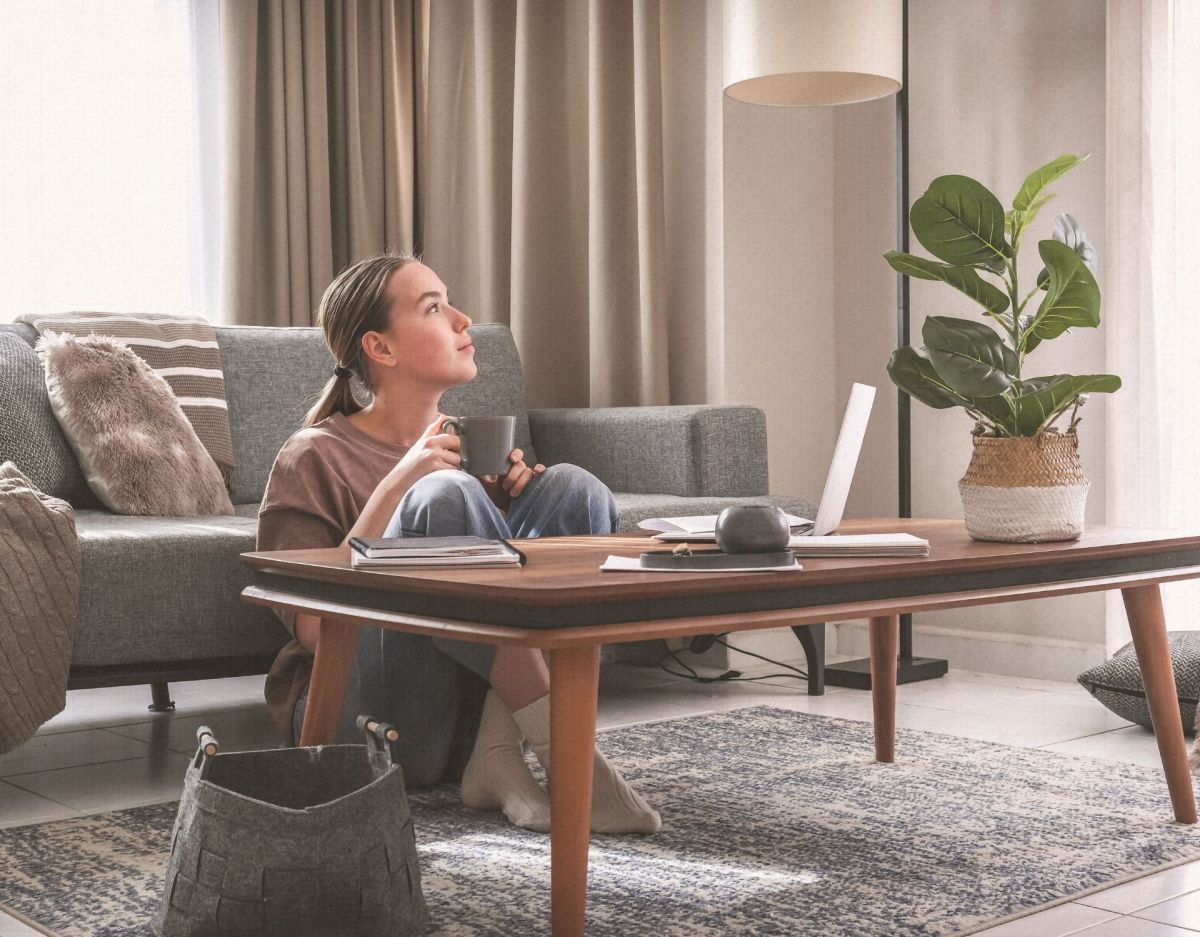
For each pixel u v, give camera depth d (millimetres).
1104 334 3213
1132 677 2551
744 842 1791
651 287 3555
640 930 1450
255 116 3580
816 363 3766
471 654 1764
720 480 3039
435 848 1762
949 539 1852
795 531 1997
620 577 1343
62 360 2734
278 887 1297
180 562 2248
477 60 3717
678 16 3588
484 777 1896
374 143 3787
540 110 3643
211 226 3598
